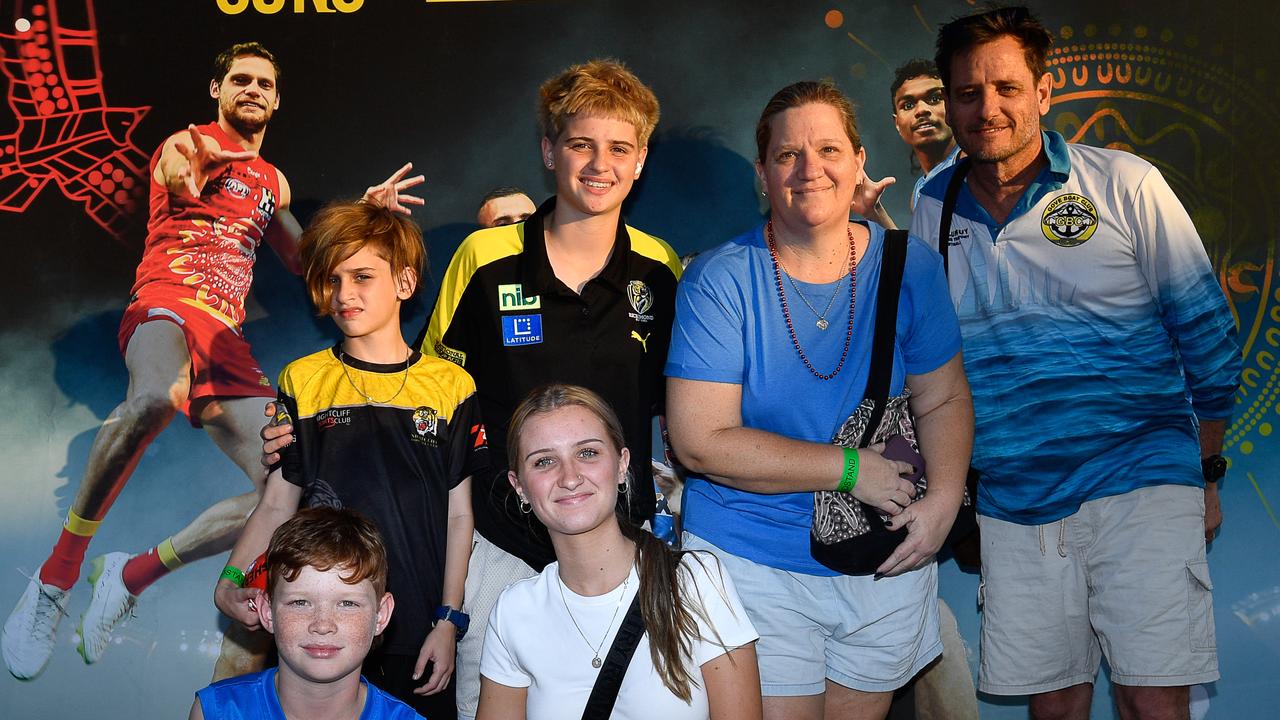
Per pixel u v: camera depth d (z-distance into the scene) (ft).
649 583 7.68
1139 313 10.69
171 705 12.39
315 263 9.69
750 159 12.55
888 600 9.32
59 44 12.57
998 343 10.84
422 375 9.82
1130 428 10.62
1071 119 12.59
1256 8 12.48
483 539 10.11
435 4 12.62
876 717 9.72
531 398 8.04
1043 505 10.74
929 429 9.61
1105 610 10.59
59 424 12.51
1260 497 12.37
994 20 10.47
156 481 12.53
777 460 8.86
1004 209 10.89
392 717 8.15
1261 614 12.29
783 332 9.26
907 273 9.38
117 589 12.44
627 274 10.39
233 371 12.61
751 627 7.84
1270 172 12.46
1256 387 12.42
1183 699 10.53
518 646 7.88
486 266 10.31
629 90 10.18
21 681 12.36
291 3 12.64
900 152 12.55
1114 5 12.51
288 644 7.72
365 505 9.31
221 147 12.61
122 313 12.57
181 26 12.61
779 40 12.56
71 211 12.57
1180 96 12.51
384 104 12.62
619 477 8.05
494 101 12.62
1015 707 12.36
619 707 7.69
